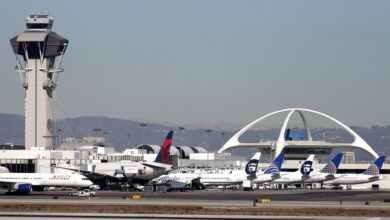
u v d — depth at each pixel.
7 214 142.00
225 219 134.50
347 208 163.12
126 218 134.75
